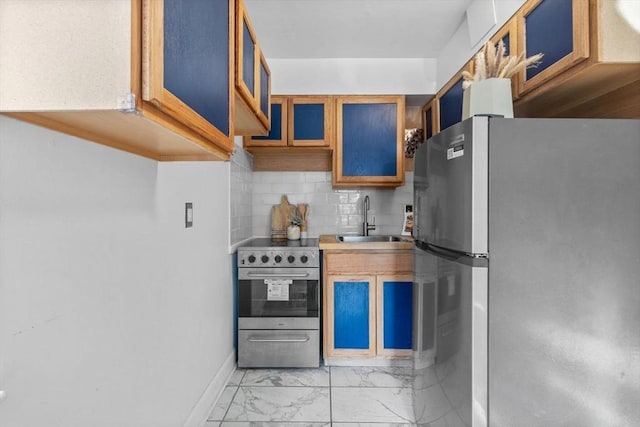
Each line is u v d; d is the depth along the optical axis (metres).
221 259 2.27
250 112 1.51
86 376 0.94
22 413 0.74
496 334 1.22
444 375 1.46
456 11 2.24
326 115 2.94
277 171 3.22
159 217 1.39
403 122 2.94
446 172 1.43
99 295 1.00
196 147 1.01
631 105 1.42
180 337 1.60
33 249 0.77
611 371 1.22
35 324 0.77
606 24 1.22
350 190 3.23
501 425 1.22
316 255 2.55
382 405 2.07
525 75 1.59
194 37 0.82
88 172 0.95
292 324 2.55
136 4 0.60
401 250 2.62
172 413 1.52
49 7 0.60
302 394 2.20
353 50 2.80
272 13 2.26
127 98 0.60
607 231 1.22
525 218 1.21
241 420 1.92
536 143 1.21
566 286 1.22
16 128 0.72
